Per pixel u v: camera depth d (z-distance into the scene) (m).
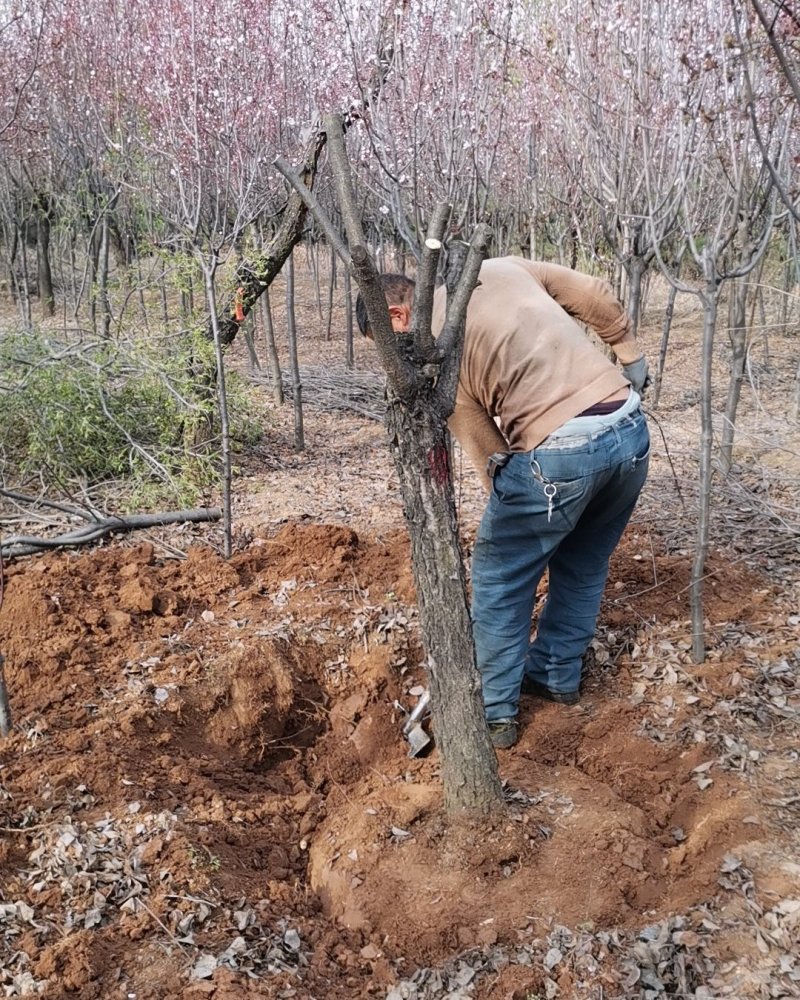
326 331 12.62
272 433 7.24
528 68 5.45
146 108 6.95
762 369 8.63
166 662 3.58
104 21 8.74
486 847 2.64
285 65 6.66
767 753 2.91
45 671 3.46
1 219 13.57
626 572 4.18
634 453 2.87
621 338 3.23
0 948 2.22
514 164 6.48
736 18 2.44
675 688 3.33
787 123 3.58
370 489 5.66
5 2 10.11
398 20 4.79
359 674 3.69
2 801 2.74
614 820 2.73
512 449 2.96
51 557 4.53
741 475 5.46
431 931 2.42
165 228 7.84
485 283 2.91
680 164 3.46
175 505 5.25
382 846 2.73
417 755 3.34
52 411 5.39
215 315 4.31
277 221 6.70
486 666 3.20
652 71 4.34
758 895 2.33
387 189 5.05
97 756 2.95
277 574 4.36
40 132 9.82
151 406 5.77
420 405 2.33
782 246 7.29
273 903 2.57
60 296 14.70
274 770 3.42
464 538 4.64
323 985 2.27
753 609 3.79
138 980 2.16
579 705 3.43
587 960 2.24
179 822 2.75
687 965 2.16
